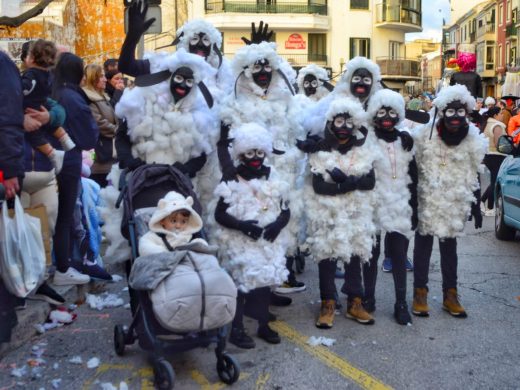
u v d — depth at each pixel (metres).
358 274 5.62
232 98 5.66
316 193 5.43
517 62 51.31
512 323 5.59
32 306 5.36
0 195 4.29
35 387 4.25
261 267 4.88
